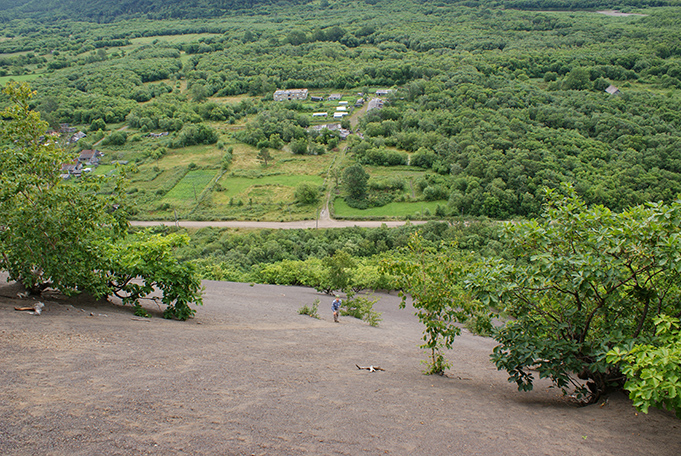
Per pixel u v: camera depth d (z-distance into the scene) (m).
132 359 7.12
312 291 31.95
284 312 18.77
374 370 9.49
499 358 8.45
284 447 4.66
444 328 9.84
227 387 6.49
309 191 69.75
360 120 106.38
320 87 136.38
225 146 95.56
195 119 107.75
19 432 4.10
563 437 6.06
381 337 15.31
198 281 13.27
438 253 10.32
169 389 5.95
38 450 3.84
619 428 6.48
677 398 5.62
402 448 5.11
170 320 12.14
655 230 7.07
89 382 5.72
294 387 7.07
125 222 12.26
